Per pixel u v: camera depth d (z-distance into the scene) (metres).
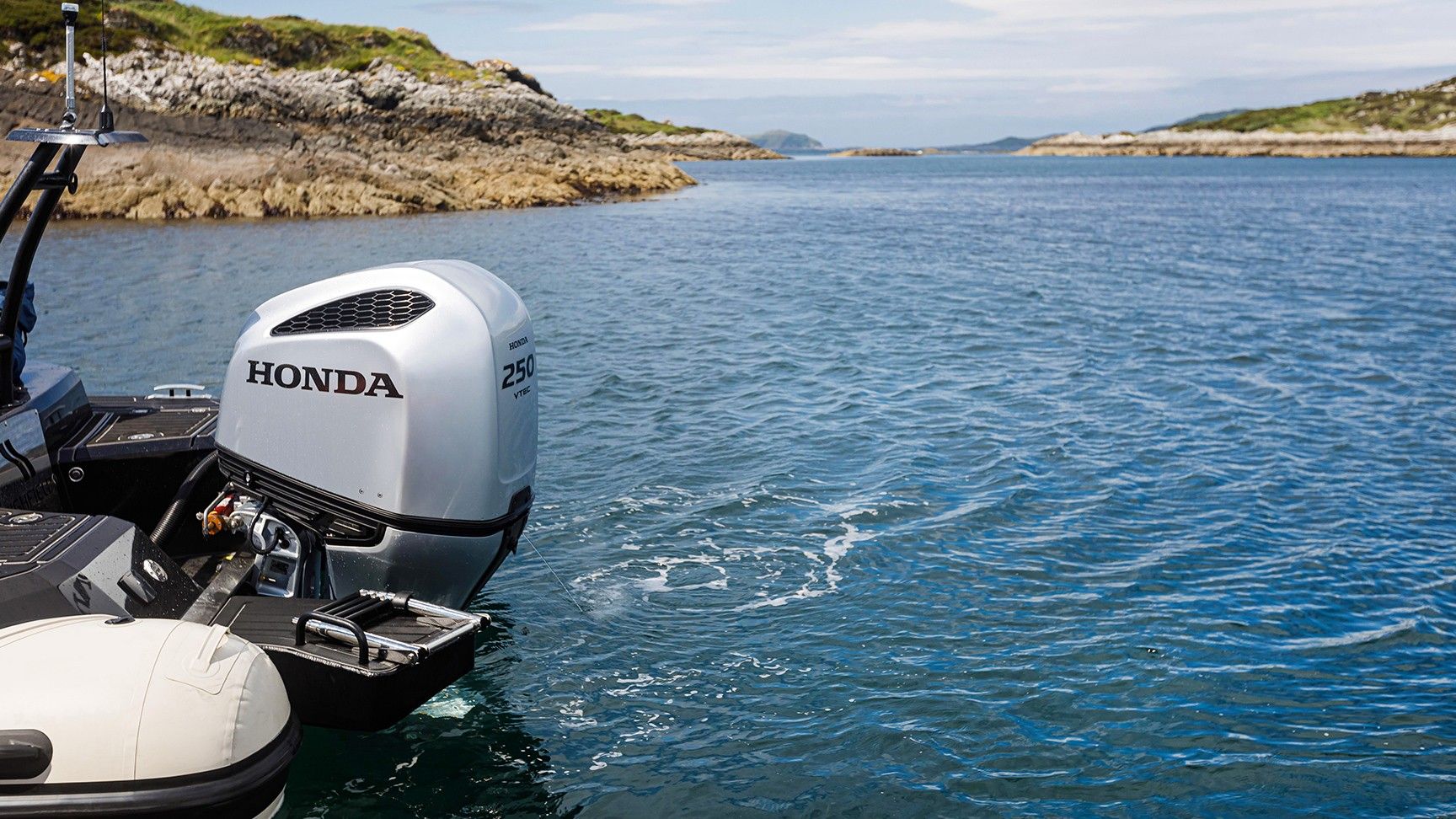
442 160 52.53
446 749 4.89
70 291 19.23
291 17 66.69
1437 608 6.73
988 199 65.88
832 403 11.87
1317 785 4.84
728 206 52.94
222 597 4.47
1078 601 6.78
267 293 19.12
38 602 3.80
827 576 7.06
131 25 49.88
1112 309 19.27
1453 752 5.12
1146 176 114.62
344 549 4.82
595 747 5.01
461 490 4.76
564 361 13.81
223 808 3.36
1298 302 20.31
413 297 4.76
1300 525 8.23
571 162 60.84
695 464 9.42
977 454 9.95
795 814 4.56
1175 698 5.59
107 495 5.61
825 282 22.92
